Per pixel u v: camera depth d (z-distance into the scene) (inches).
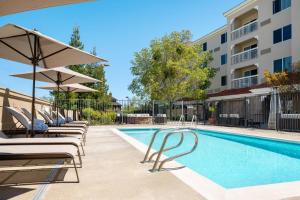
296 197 139.9
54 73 430.6
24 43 266.1
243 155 367.6
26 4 167.0
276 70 1008.2
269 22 1051.3
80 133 297.3
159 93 1317.7
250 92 956.0
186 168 209.8
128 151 288.7
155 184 163.9
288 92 682.2
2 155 154.3
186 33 1387.8
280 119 627.2
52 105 661.9
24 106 423.8
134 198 138.8
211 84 1510.8
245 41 1213.1
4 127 338.6
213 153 382.3
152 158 249.8
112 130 585.0
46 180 169.9
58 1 167.2
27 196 139.7
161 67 1321.4
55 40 245.8
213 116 1095.6
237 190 152.0
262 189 154.3
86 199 136.9
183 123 929.5
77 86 572.4
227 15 1315.2
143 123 892.0
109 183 165.6
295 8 906.1
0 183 162.6
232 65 1278.3
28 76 441.7
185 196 141.7
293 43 909.2
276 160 332.5
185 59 1317.7
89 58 294.7
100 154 269.4
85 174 187.2
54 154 161.3
